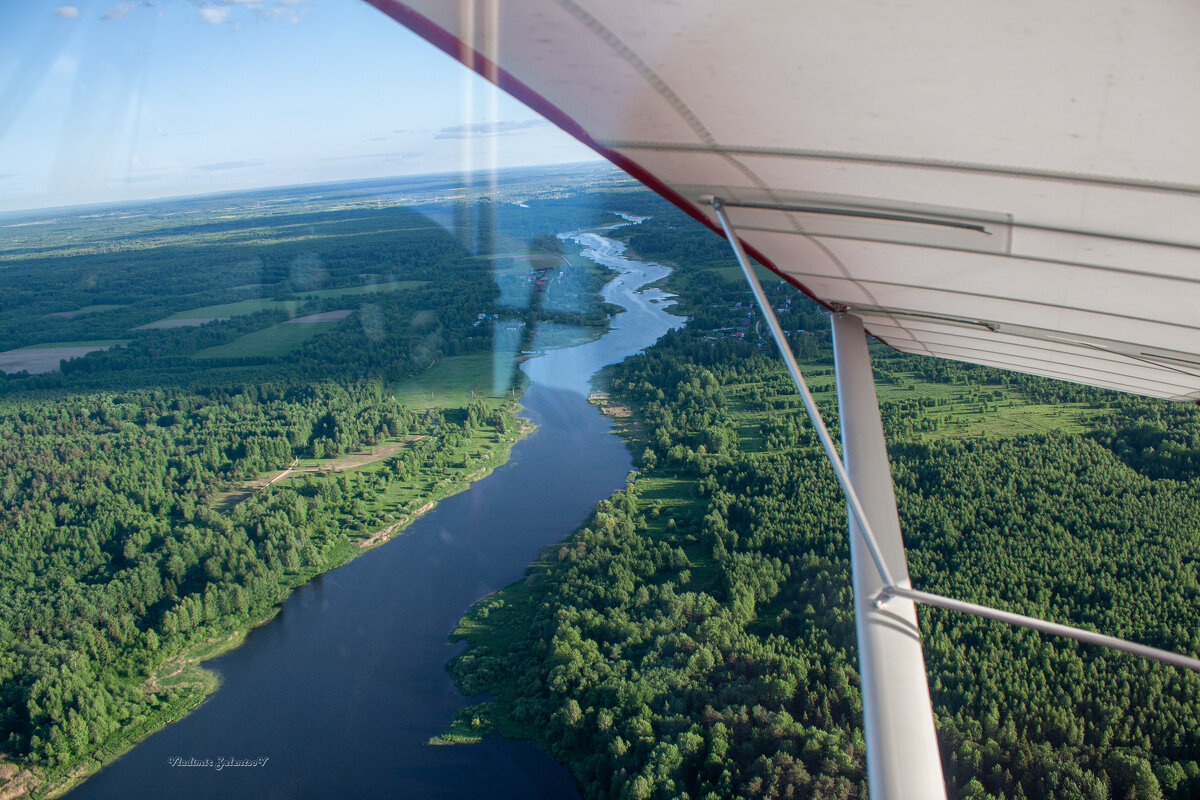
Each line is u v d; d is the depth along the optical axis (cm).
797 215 458
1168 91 265
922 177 366
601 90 353
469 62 350
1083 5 241
